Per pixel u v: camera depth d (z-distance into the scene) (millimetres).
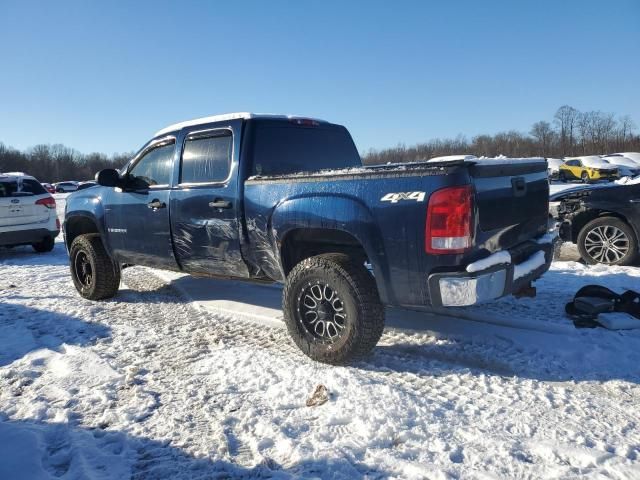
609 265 6422
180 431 2721
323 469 2297
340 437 2588
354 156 5191
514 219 3516
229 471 2348
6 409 3062
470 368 3477
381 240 3240
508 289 3258
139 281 6695
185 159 4582
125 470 2369
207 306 5215
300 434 2641
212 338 4254
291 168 4453
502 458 2350
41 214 10047
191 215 4430
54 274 7730
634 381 3189
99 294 5586
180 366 3668
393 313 4648
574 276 5809
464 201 2965
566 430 2611
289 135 4527
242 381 3350
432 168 3053
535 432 2602
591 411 2822
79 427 2805
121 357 3869
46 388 3336
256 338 4238
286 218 3678
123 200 5145
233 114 4355
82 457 2471
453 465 2295
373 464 2332
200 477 2309
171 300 5633
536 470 2246
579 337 3822
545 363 3479
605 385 3148
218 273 4473
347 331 3420
